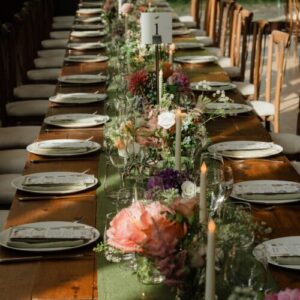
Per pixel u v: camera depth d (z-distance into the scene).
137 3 7.12
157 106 3.23
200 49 6.72
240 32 7.12
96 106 4.52
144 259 2.05
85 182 3.08
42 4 9.23
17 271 2.32
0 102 5.33
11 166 4.29
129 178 2.90
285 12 12.41
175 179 2.42
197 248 1.77
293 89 8.86
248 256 1.81
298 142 4.76
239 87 6.38
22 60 6.69
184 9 13.24
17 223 2.72
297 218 2.74
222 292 1.78
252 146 3.59
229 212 2.07
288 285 2.21
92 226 2.68
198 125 2.98
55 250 2.43
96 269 2.31
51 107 4.51
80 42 7.13
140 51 4.60
